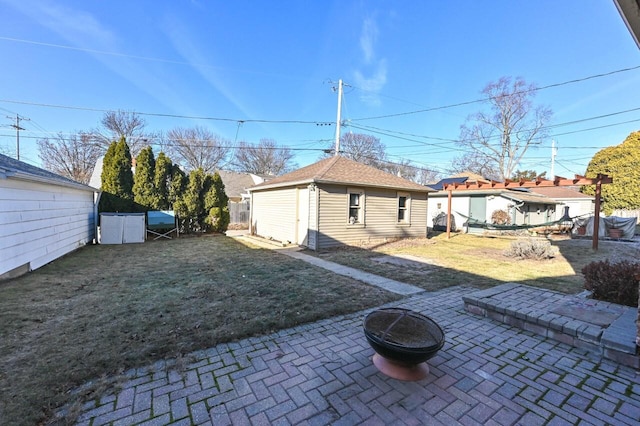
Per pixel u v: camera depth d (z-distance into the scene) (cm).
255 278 572
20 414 193
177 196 1289
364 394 221
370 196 1077
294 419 194
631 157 1988
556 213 2019
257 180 2869
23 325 339
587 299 404
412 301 450
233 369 254
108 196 1136
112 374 243
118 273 605
